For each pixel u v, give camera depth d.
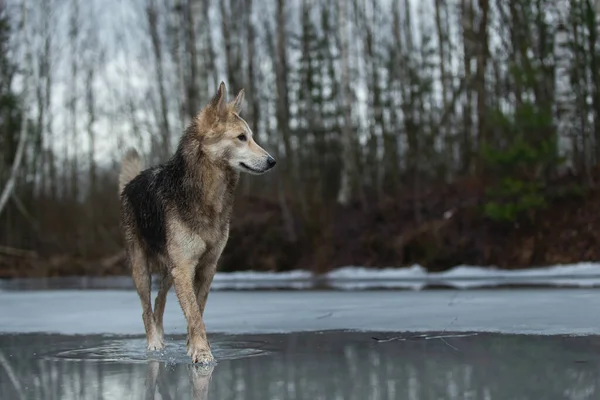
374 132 32.31
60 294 15.59
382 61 34.06
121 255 28.73
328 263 21.52
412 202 23.52
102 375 5.18
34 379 5.03
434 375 4.79
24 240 32.16
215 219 6.64
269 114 35.59
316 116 34.00
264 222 23.70
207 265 6.88
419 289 13.84
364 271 20.78
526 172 19.73
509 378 4.60
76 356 6.29
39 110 35.31
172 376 5.10
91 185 36.09
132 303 12.54
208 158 6.55
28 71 26.69
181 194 6.57
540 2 23.14
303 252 22.73
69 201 35.88
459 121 30.75
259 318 9.20
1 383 4.88
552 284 14.09
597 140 22.05
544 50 23.45
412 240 20.92
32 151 35.03
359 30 34.19
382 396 4.17
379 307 10.05
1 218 32.72
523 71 20.08
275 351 6.25
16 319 9.93
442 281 16.77
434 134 30.55
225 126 6.62
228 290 15.64
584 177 20.66
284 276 21.28
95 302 12.90
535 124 19.27
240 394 4.34
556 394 4.07
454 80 32.41
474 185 22.89
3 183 32.06
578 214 19.61
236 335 7.52
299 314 9.54
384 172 30.02
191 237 6.53
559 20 21.45
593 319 7.86
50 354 6.43
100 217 33.06
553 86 23.56
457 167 30.91
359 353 5.93
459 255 19.94
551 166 20.56
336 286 16.02
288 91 34.06
